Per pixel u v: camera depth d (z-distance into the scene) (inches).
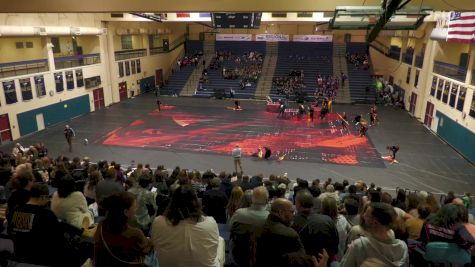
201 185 429.1
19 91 982.4
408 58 1380.4
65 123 1133.1
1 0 480.7
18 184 165.6
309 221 164.4
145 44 1664.6
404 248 123.6
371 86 1573.6
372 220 124.0
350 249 127.1
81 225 190.7
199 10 483.5
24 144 931.3
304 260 90.2
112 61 1400.1
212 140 961.5
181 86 1675.7
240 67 1777.8
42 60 1067.3
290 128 1077.1
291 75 1679.4
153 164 797.2
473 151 821.2
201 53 1924.2
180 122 1135.6
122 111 1296.8
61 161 511.2
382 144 945.5
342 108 1369.3
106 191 245.9
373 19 376.5
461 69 925.8
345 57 1804.9
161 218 134.3
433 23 1114.7
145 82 1680.6
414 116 1254.9
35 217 149.7
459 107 914.7
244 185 389.7
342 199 339.0
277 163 810.2
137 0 482.0
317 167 789.9
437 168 793.6
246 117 1207.6
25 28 917.8
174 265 131.3
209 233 133.0
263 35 1807.3
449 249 166.7
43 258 152.1
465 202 424.8
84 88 1257.4
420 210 239.1
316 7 468.1
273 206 132.0
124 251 116.2
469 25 801.6
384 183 714.2
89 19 1248.8
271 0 471.5
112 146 912.3
